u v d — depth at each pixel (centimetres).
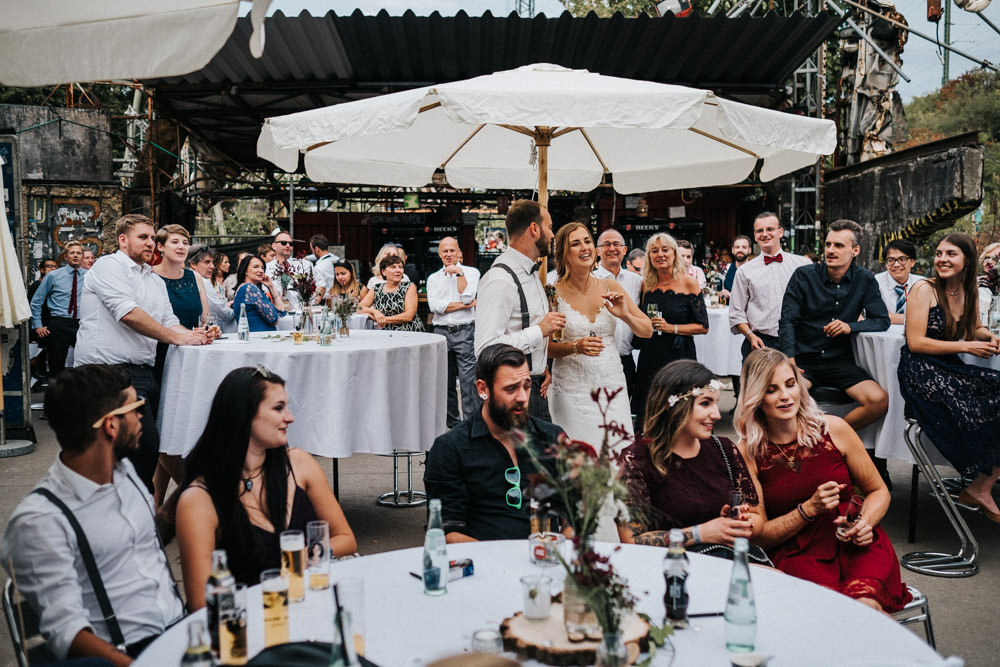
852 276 557
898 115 1509
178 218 1463
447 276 852
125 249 521
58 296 1002
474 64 1214
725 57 1211
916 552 500
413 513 593
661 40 1148
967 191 1132
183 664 159
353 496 639
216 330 542
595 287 472
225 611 183
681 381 314
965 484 639
